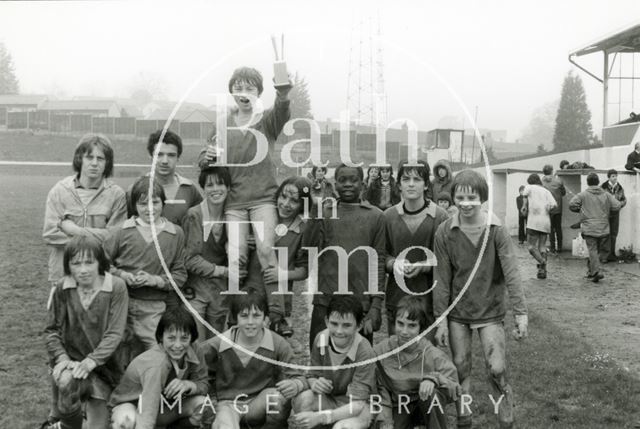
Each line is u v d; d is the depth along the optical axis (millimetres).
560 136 73812
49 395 6129
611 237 15312
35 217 20656
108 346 4867
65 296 4887
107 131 50406
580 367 7262
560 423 5691
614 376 6938
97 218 5695
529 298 11469
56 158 47656
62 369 4754
